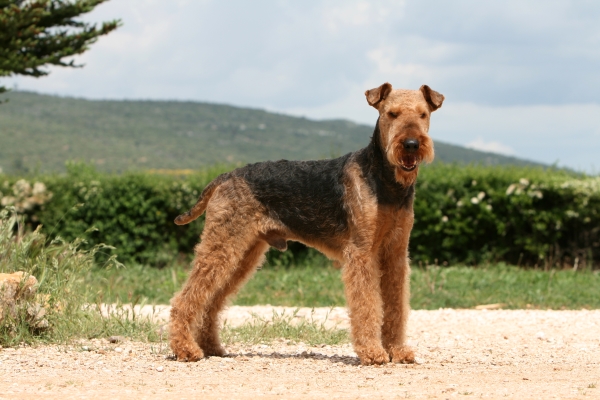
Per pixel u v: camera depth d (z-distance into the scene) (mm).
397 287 5445
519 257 13688
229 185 5609
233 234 5535
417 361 5547
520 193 13156
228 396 4039
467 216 13523
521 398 3934
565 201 13297
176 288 10273
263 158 51500
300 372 4980
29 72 11977
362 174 5250
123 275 11602
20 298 6219
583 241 13422
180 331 5492
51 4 11922
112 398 3941
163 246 14242
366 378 4695
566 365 5434
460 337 7180
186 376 4820
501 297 10195
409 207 5324
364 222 5164
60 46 11906
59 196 14281
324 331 7156
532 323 8070
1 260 6750
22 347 5996
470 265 13633
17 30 11258
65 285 6797
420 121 5129
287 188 5551
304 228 5547
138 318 7180
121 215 14023
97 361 5426
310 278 11648
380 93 5375
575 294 10297
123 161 44344
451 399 3902
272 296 10422
